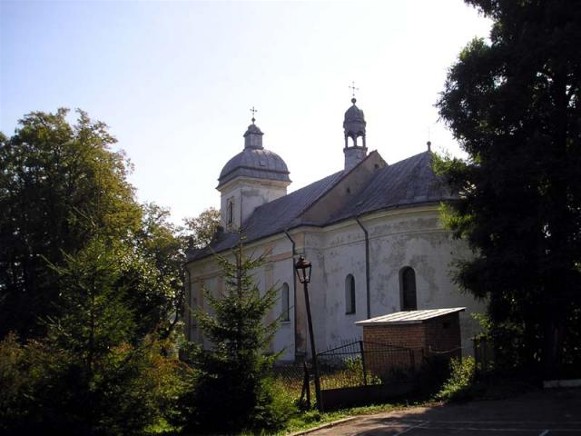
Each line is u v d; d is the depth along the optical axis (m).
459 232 17.52
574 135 14.34
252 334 12.29
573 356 15.82
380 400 14.50
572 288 14.18
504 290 15.16
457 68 16.42
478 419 11.02
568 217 14.53
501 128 15.86
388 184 28.69
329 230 29.34
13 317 30.41
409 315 17.38
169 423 11.87
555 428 9.66
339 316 28.19
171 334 28.28
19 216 31.91
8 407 10.41
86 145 33.75
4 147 33.06
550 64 14.33
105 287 11.30
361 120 35.31
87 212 31.86
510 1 15.58
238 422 11.67
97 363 10.93
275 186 44.88
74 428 10.20
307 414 12.80
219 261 13.27
